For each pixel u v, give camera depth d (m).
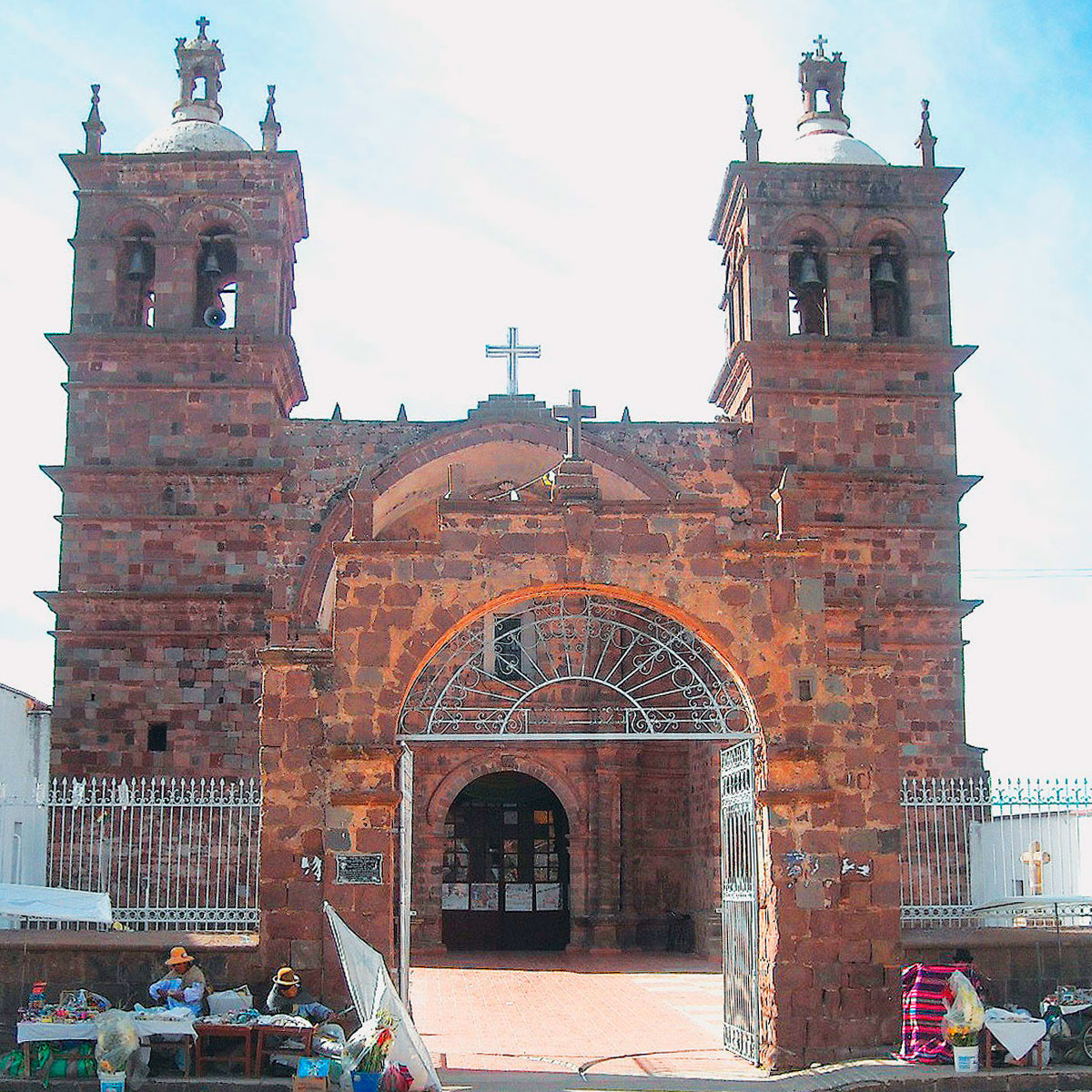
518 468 37.81
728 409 39.91
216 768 33.50
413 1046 18.25
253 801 25.77
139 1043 18.48
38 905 21.41
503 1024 25.48
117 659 33.94
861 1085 18.45
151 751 33.59
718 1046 22.83
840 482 35.91
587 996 29.92
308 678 21.22
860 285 37.28
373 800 20.58
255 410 35.66
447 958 39.09
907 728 34.69
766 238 37.31
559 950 42.31
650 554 21.38
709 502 21.45
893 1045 20.61
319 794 20.94
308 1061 17.94
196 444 35.44
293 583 34.56
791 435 36.28
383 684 20.92
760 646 21.34
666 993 30.39
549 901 43.34
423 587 21.11
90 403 35.53
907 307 37.28
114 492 35.09
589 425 36.56
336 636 21.02
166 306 36.31
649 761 42.19
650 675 41.53
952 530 35.81
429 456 35.75
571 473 21.69
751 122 37.84
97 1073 18.42
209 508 35.16
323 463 35.81
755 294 36.94
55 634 33.97
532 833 43.81
